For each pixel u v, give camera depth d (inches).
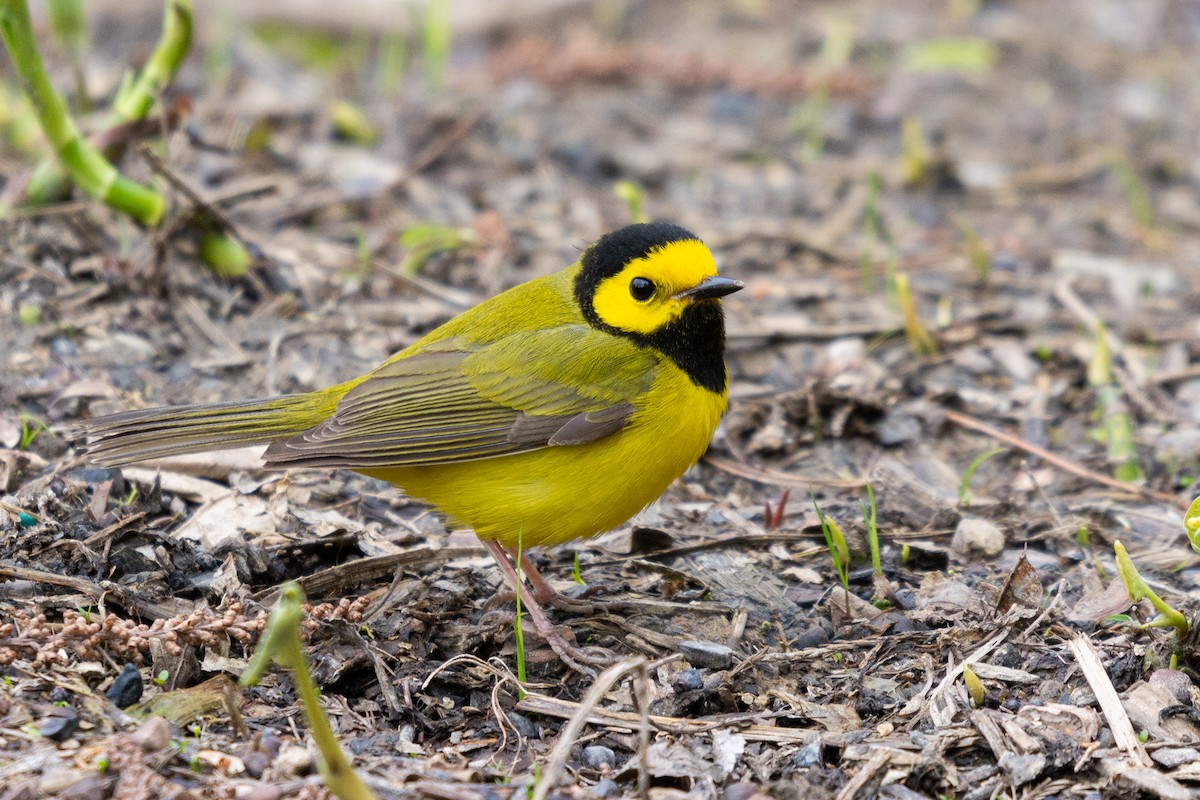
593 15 884.6
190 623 328.5
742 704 339.6
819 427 486.0
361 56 796.6
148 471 424.8
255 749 298.8
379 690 338.0
